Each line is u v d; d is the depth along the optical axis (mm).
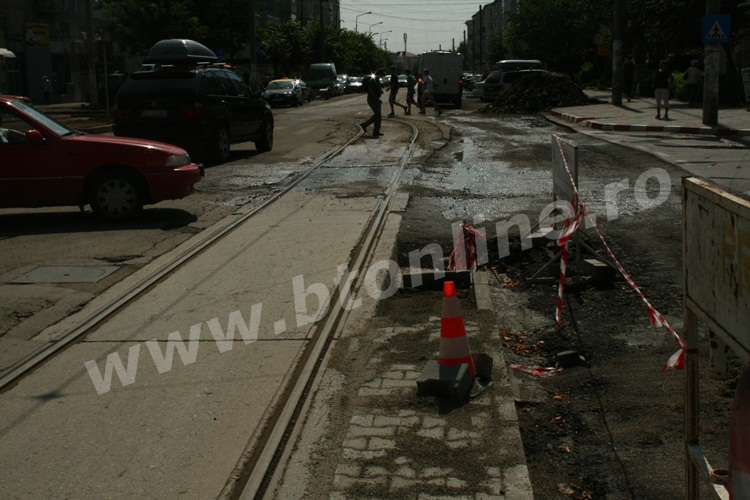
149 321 6387
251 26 41906
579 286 7305
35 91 47281
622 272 6793
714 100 21469
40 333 6195
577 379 5191
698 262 2803
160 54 25781
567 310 6688
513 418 4473
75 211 11469
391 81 30656
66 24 51125
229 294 7051
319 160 16734
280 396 4918
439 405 4672
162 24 40250
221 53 45844
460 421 4449
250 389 5035
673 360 4902
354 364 5410
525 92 34094
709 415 4500
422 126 24516
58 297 7070
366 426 4430
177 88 15672
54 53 48844
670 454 4145
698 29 30578
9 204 10305
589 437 4398
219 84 17016
